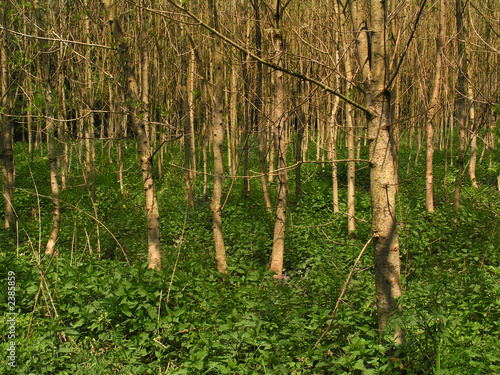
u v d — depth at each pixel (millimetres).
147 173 5633
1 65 8664
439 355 3195
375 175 3400
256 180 14266
